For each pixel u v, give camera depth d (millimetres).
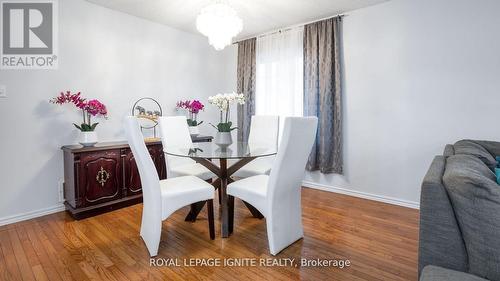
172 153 2408
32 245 2090
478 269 1046
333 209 2928
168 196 1966
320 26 3480
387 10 3037
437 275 1045
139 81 3510
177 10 3234
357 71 3293
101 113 2949
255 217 2664
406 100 2979
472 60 2586
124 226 2459
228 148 2684
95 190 2734
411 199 3006
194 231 2359
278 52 3934
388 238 2229
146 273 1732
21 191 2621
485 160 1742
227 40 2490
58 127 2836
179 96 4020
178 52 3973
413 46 2900
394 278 1688
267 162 3125
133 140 1821
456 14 2641
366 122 3268
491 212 1011
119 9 3201
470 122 2623
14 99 2561
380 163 3195
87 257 1918
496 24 2459
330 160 3520
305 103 3660
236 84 4605
